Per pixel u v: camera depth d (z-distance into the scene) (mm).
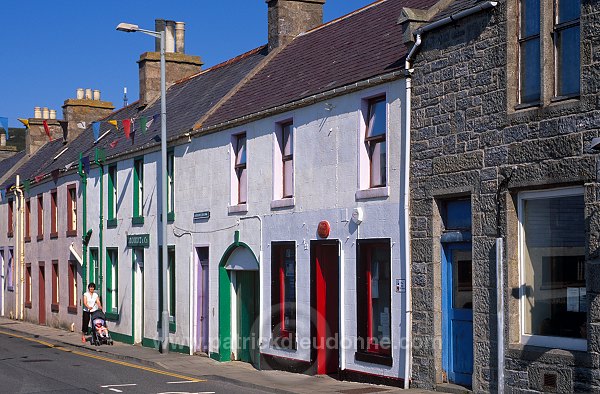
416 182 13680
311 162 16469
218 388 14961
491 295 12078
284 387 14633
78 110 35906
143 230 24109
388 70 14555
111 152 26609
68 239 30500
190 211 21375
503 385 11383
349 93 15398
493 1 12141
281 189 17750
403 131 14031
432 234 13273
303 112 16812
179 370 17953
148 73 28906
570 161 10891
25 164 40500
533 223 11664
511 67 11953
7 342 26219
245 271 19406
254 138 18547
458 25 12953
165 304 20984
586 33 10727
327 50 19125
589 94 10664
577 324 10945
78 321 29344
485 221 12242
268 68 21703
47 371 17844
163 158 20672
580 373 10648
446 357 13156
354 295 15109
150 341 23266
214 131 20219
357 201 15102
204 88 24984
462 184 12703
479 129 12453
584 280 10844
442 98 13211
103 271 26859
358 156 15125
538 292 11570
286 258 17469
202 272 21031
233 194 19469
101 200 27156
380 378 14336
